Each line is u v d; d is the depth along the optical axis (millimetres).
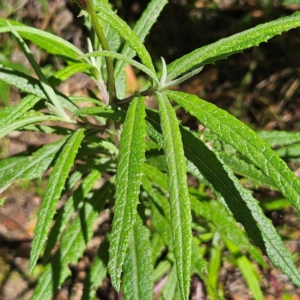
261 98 911
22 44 407
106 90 460
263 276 657
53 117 418
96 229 765
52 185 384
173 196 319
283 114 908
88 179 459
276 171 323
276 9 876
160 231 461
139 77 942
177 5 940
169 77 370
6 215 787
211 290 479
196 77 953
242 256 567
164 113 343
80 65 428
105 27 453
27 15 898
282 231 703
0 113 424
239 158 481
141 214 471
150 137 377
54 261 457
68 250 458
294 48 916
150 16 445
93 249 745
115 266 320
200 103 344
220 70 960
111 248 322
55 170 389
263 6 891
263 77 957
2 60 779
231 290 655
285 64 937
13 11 888
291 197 319
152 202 469
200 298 619
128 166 331
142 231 457
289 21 354
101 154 496
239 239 479
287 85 919
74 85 923
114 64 463
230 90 935
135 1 938
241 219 391
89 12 351
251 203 388
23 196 809
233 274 669
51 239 454
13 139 872
